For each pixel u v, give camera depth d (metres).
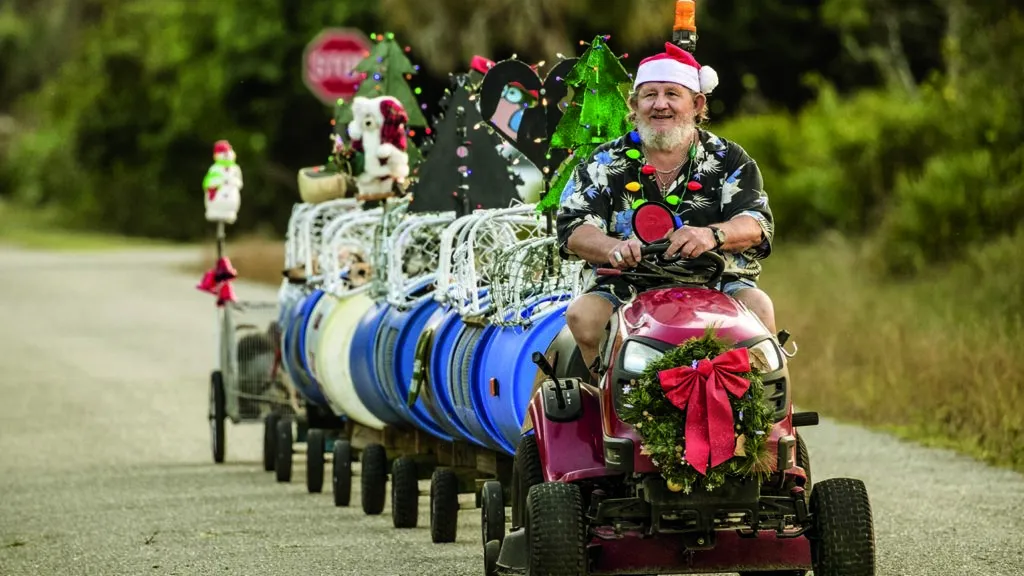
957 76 61.09
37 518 26.94
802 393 36.88
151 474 32.06
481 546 23.06
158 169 140.00
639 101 17.12
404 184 28.50
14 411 41.91
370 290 27.28
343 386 27.31
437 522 23.08
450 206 25.78
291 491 29.64
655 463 14.85
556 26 84.62
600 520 15.68
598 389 16.41
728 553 15.98
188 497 28.91
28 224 155.62
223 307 33.50
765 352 15.21
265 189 130.88
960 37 59.12
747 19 104.00
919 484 27.00
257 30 124.50
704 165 17.20
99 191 149.62
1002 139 53.22
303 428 32.91
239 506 27.75
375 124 28.38
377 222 27.22
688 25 17.78
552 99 24.58
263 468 32.94
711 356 14.91
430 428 24.02
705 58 105.25
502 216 22.41
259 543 23.75
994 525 23.38
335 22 122.00
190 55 130.50
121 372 49.94
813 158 65.12
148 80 140.50
